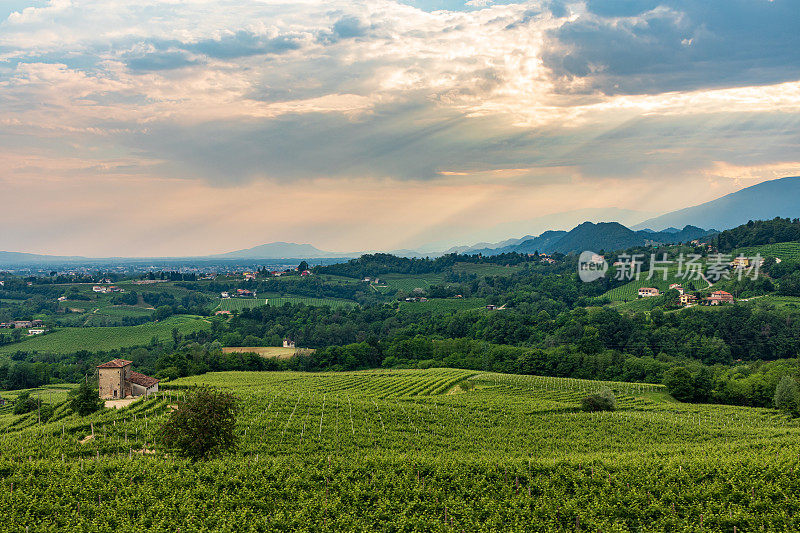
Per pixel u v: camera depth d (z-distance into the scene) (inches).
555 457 1844.2
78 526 1240.8
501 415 2716.5
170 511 1332.4
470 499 1455.5
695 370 4141.2
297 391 3339.1
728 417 2957.7
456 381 3991.1
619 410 3125.0
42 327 7514.8
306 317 7534.5
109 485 1446.9
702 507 1374.3
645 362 4343.0
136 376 3166.8
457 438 2260.1
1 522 1251.2
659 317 5556.1
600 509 1374.3
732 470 1540.4
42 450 1788.9
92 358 5816.9
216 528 1261.1
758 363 4461.1
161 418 2231.8
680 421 2659.9
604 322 5492.1
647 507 1375.5
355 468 1600.6
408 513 1378.0
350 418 2450.8
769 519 1305.4
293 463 1668.3
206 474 1510.8
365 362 5231.3
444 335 6245.1
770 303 5895.7
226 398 1711.4
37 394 4291.3
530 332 5866.1
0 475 1515.7
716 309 5516.7
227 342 6624.0
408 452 1959.9
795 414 3073.3
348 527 1301.7
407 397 3280.0
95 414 2377.0
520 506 1414.9
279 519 1307.8
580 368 4478.3
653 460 1673.2
